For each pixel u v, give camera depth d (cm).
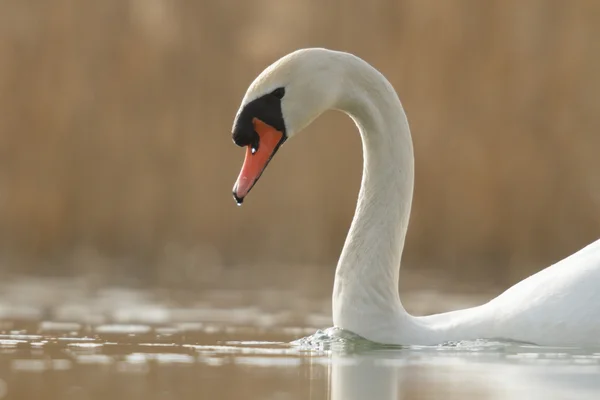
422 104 1672
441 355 752
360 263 806
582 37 1664
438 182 1664
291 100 788
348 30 1720
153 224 1727
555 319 780
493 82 1662
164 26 1769
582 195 1636
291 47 1741
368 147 820
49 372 682
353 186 1689
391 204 812
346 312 806
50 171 1725
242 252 1705
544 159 1647
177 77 1752
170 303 1217
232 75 1750
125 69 1753
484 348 778
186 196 1730
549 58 1667
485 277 1533
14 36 1748
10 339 866
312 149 1698
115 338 880
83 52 1755
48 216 1719
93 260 1694
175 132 1741
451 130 1662
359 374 673
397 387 628
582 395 599
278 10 1752
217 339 876
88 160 1734
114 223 1731
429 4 1689
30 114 1733
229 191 1722
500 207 1650
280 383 644
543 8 1669
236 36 1764
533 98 1658
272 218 1708
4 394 601
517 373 675
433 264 1655
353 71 806
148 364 722
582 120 1652
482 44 1673
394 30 1705
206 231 1719
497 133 1658
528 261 1636
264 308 1172
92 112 1745
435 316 825
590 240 1631
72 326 973
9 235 1717
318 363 724
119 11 1772
